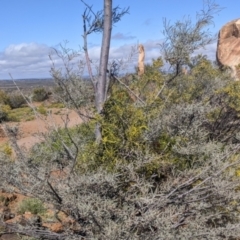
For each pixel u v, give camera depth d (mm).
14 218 5531
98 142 3684
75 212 3383
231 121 6090
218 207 3736
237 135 5324
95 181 3258
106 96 3902
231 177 3658
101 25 4012
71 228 3623
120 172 3506
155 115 3686
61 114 4496
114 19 4105
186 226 3539
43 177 3510
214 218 3639
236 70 9516
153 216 3186
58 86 3791
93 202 3268
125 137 3547
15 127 4012
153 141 3600
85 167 3598
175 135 3684
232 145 4574
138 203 3334
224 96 6352
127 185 3537
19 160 3707
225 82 6949
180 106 3836
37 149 3861
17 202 6590
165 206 3516
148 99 3955
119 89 3994
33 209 5758
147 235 3221
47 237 3654
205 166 3627
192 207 3506
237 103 6160
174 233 3273
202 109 3746
